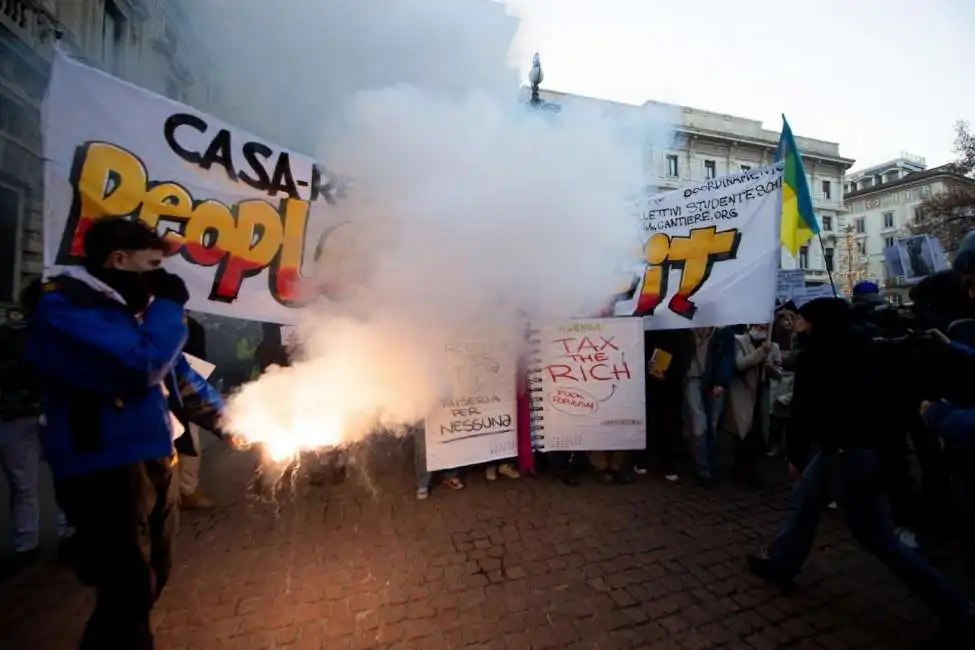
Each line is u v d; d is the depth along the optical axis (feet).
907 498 10.19
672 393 13.69
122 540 5.18
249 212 9.39
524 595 8.08
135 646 5.24
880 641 7.06
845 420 7.08
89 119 8.02
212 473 14.03
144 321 5.39
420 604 7.82
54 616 7.34
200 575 8.60
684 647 6.88
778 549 8.32
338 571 8.77
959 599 6.57
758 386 13.35
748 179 12.10
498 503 11.85
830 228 95.35
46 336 4.91
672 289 12.77
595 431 13.20
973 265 7.69
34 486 9.18
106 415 5.07
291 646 6.82
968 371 6.88
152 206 8.50
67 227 7.86
